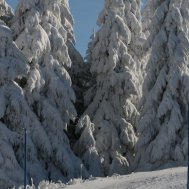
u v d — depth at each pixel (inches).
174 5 1573.6
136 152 1535.4
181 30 1553.9
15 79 1462.8
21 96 1344.7
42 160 1384.1
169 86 1497.3
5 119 1338.6
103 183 810.8
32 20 1466.5
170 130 1457.9
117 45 1686.8
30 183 1270.9
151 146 1476.4
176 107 1482.5
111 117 1676.9
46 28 1529.3
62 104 1488.7
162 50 1562.5
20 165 1294.3
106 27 1706.4
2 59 1327.5
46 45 1475.1
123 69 1699.1
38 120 1392.7
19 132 1328.7
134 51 1800.0
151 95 1517.0
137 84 1712.6
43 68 1481.3
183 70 1513.3
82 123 1576.0
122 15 1768.0
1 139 1261.1
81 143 1568.7
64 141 1471.5
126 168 1592.0
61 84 1486.2
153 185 683.4
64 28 1724.9
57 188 843.4
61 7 1775.3
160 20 1576.0
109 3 1772.9
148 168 1448.1
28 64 1401.3
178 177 738.2
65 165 1390.3
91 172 1508.4
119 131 1676.9
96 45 1722.4
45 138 1368.1
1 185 1198.3
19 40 1429.6
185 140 1444.4
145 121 1503.4
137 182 746.2
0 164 1219.2
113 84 1668.3
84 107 1833.2
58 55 1526.8
